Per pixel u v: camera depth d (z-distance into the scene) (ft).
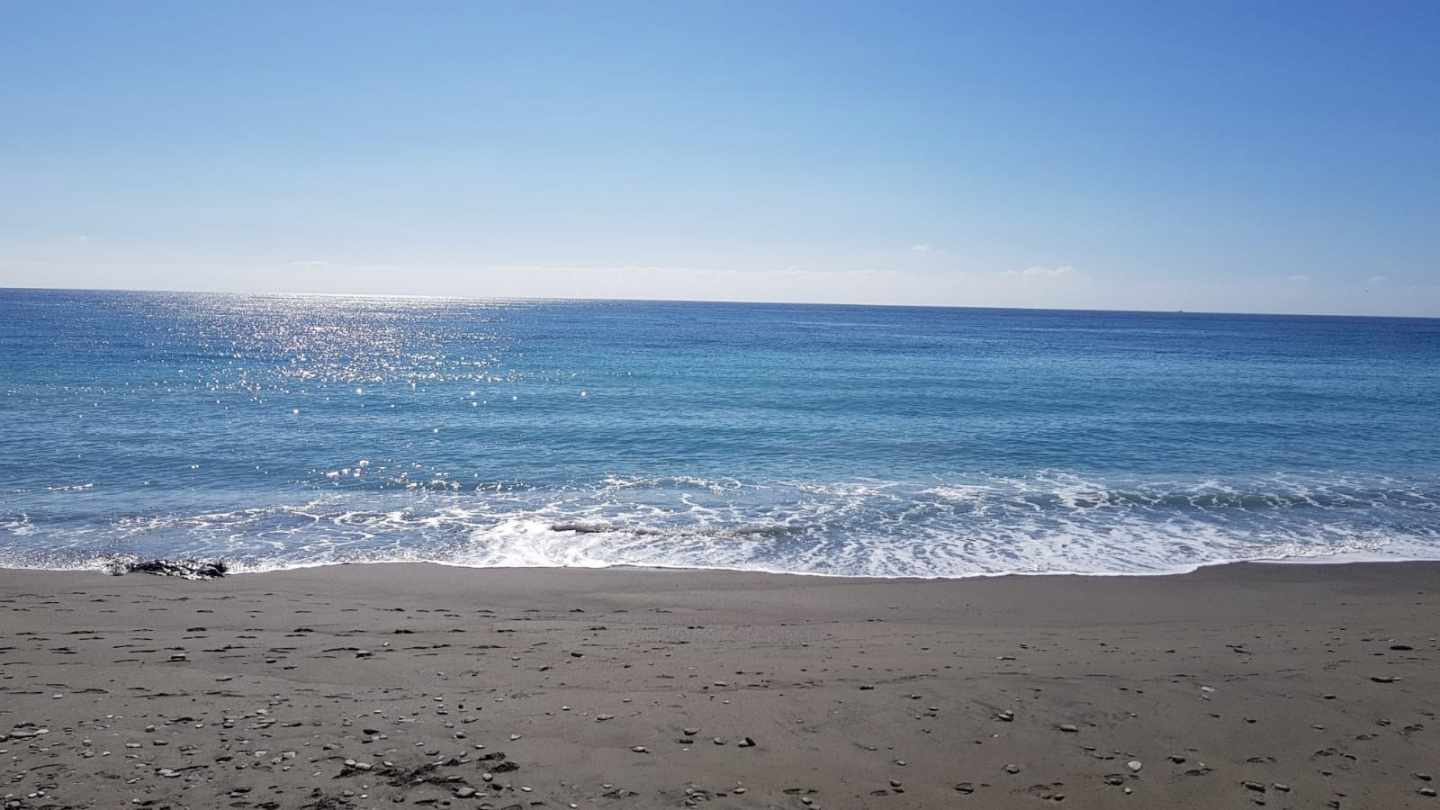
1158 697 24.50
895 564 48.11
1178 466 77.71
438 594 40.65
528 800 17.43
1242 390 141.79
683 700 23.81
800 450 83.92
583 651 29.99
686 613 37.78
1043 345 288.92
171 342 240.32
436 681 25.70
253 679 25.17
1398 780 19.35
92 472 69.36
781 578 44.96
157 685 24.21
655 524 56.34
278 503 60.75
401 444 85.15
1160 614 38.75
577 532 54.13
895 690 24.93
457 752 19.66
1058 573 46.55
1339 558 49.93
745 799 17.84
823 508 61.21
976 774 19.36
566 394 128.88
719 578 44.78
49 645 28.96
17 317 343.87
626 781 18.47
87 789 17.13
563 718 22.13
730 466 76.07
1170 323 633.61
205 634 31.53
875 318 630.33
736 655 29.58
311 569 45.11
